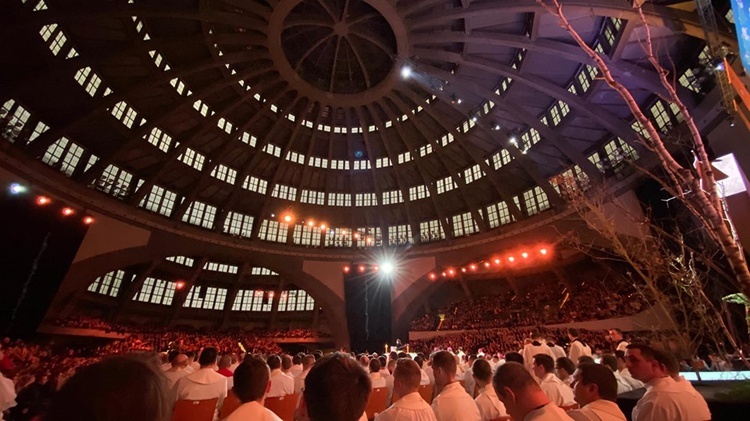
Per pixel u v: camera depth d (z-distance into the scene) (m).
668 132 20.50
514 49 26.75
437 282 38.88
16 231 22.39
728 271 13.72
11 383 7.02
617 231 23.86
